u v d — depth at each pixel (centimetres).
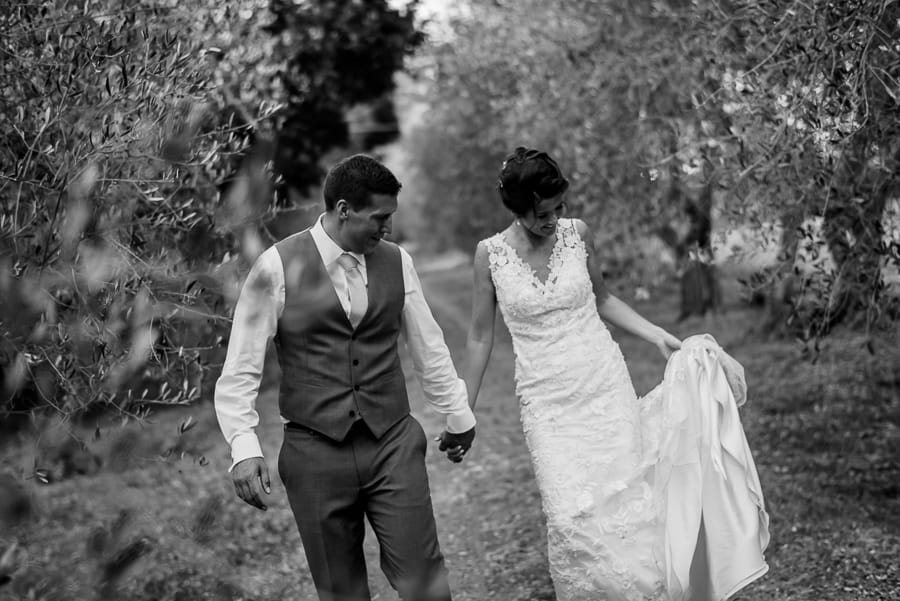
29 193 324
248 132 422
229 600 349
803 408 740
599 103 770
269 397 919
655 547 324
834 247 478
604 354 354
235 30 430
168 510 506
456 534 533
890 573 402
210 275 322
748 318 1298
